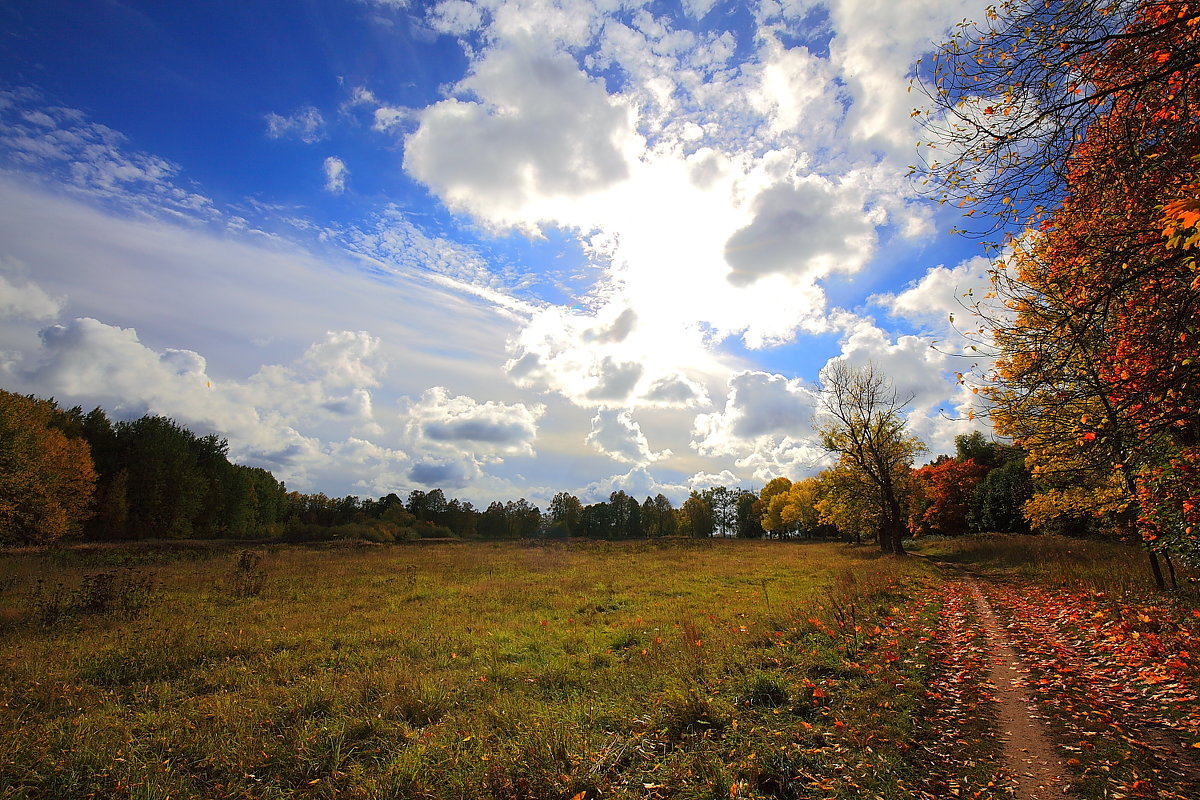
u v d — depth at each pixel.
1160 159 5.93
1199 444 7.85
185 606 15.02
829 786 4.52
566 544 48.06
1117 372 6.91
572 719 6.12
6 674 8.49
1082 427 7.71
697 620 12.62
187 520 53.78
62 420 49.72
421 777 4.98
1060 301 7.16
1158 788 4.40
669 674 7.71
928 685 7.21
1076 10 5.46
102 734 6.17
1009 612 12.96
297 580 20.62
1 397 33.06
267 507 74.44
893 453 36.19
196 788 5.09
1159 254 6.03
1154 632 8.84
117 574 20.14
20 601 14.62
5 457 32.47
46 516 35.78
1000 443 12.36
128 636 11.07
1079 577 15.93
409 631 11.93
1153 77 5.11
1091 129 6.21
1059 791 4.47
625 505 101.31
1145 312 6.59
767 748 5.14
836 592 15.41
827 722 5.89
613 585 19.73
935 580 19.70
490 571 24.86
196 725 6.52
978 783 4.64
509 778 4.80
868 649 8.83
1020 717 6.10
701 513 101.88
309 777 5.25
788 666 7.85
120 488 47.75
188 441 60.19
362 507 92.50
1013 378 7.31
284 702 7.20
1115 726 5.58
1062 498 16.16
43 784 5.09
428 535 71.44
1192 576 12.84
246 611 14.51
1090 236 6.57
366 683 7.67
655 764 5.00
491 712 6.49
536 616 13.98
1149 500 9.39
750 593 17.27
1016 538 35.09
